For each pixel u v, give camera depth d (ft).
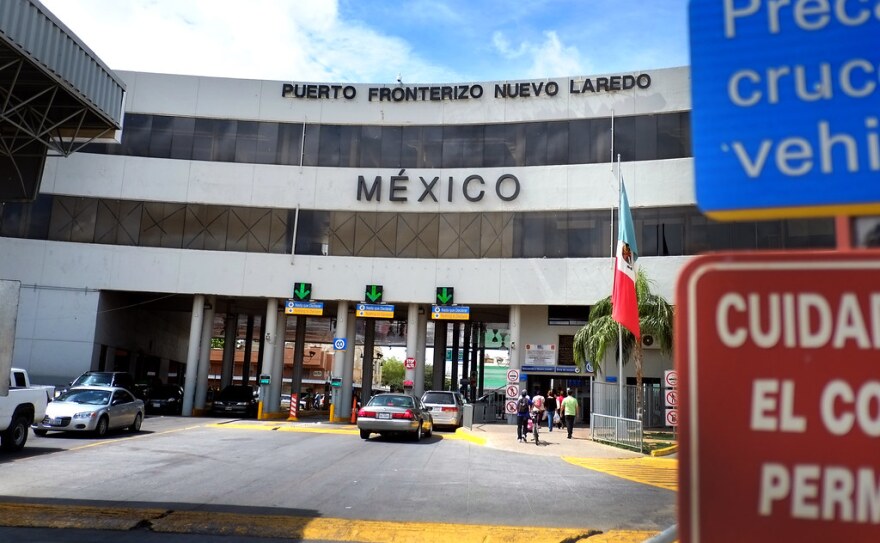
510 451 60.23
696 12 6.49
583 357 82.07
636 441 61.21
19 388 48.14
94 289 96.48
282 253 98.22
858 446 5.25
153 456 47.06
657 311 77.00
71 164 97.86
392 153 99.50
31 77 36.68
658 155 91.20
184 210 98.99
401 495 34.47
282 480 38.24
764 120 6.09
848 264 5.42
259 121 100.78
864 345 5.32
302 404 141.18
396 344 176.55
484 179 96.37
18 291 29.60
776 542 5.32
